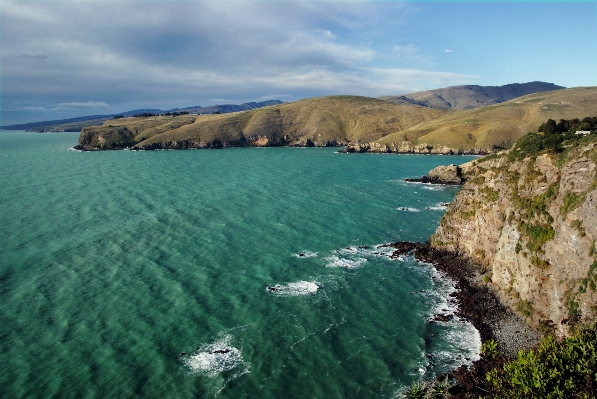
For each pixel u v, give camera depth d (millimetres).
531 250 48625
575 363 28750
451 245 70500
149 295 54031
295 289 56875
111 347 42719
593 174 42656
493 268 57531
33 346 42562
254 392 36594
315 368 40094
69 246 70812
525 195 53938
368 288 57812
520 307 49594
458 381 38312
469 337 45969
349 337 45594
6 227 80125
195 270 62156
